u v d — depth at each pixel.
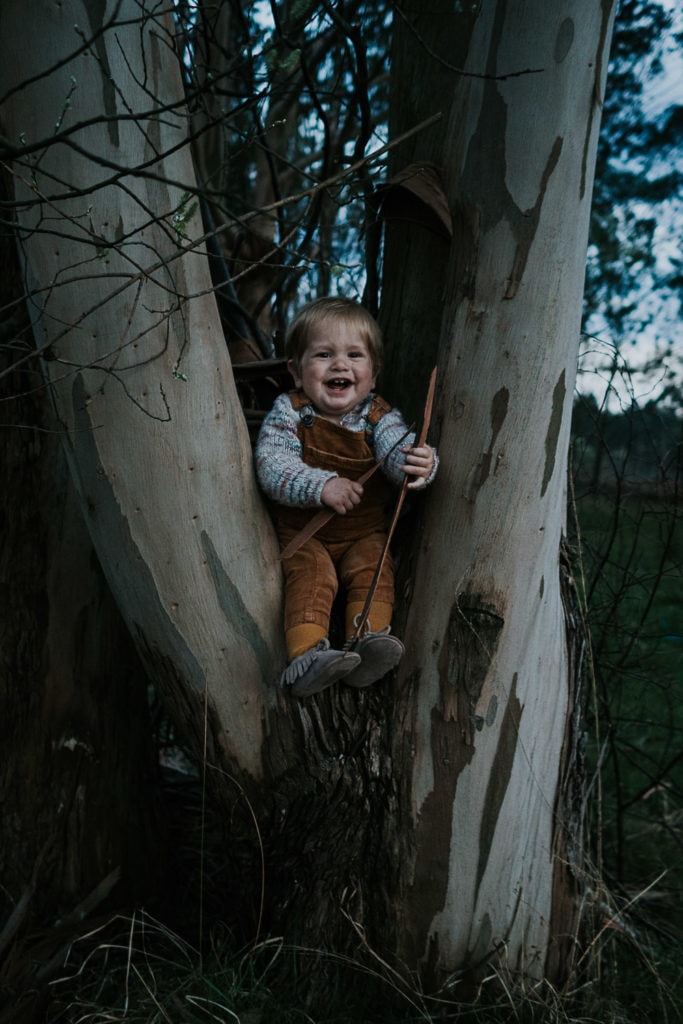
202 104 2.15
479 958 2.36
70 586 2.74
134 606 2.25
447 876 2.30
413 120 2.68
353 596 2.36
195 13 2.25
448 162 2.30
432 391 2.05
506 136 2.10
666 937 2.95
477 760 2.25
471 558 2.21
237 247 3.40
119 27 1.90
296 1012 2.27
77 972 2.51
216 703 2.29
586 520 3.56
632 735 4.23
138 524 2.12
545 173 2.08
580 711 2.55
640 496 3.27
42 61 1.89
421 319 2.70
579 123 2.08
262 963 2.44
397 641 2.12
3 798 2.70
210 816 3.26
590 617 3.22
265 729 2.31
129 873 2.88
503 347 2.15
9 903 2.65
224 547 2.17
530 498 2.19
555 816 2.46
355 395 2.46
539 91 2.05
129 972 2.47
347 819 2.34
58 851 2.73
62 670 2.76
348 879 2.37
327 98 4.59
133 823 2.93
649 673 3.75
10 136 1.97
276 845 2.42
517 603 2.23
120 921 2.75
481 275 2.17
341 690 2.31
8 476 2.66
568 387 2.21
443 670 2.25
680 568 3.22
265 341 3.17
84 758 2.80
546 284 2.12
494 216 2.14
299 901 2.41
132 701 2.96
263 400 2.88
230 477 2.16
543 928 2.45
